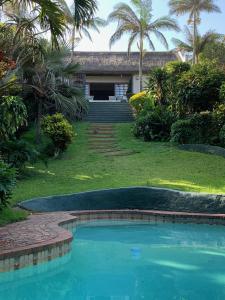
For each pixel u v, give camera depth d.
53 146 17.25
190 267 7.09
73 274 6.67
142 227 10.41
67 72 19.70
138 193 11.78
